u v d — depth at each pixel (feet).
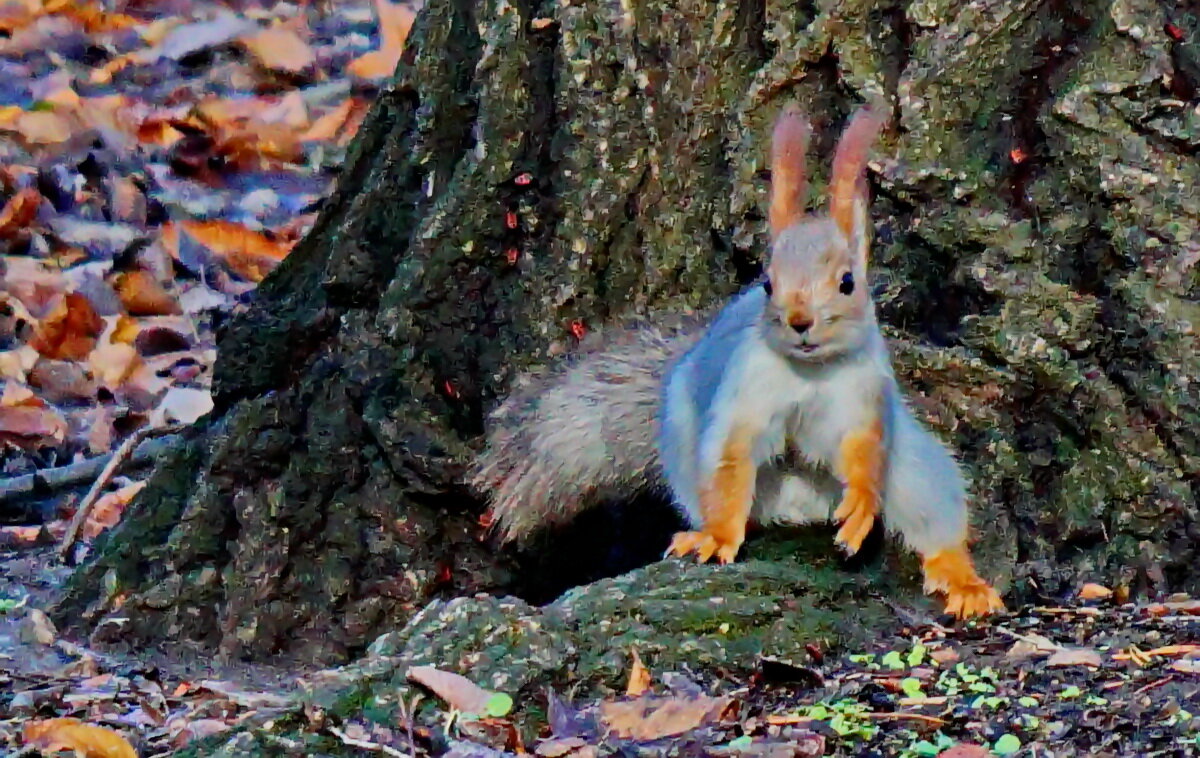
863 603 21.36
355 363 26.66
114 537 27.14
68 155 48.29
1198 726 16.80
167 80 54.24
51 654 24.59
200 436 27.45
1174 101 23.20
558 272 25.93
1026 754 16.47
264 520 26.61
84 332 41.98
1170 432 22.93
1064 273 23.59
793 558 22.58
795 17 24.82
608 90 25.43
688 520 23.81
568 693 18.70
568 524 27.09
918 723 17.47
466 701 17.99
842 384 21.58
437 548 27.02
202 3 60.34
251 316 27.40
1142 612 21.48
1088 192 23.43
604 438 25.85
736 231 25.13
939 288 24.17
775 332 21.18
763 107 24.98
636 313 26.00
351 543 26.73
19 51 53.93
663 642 19.52
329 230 27.68
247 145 51.19
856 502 21.44
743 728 17.52
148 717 20.40
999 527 23.41
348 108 54.54
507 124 25.70
